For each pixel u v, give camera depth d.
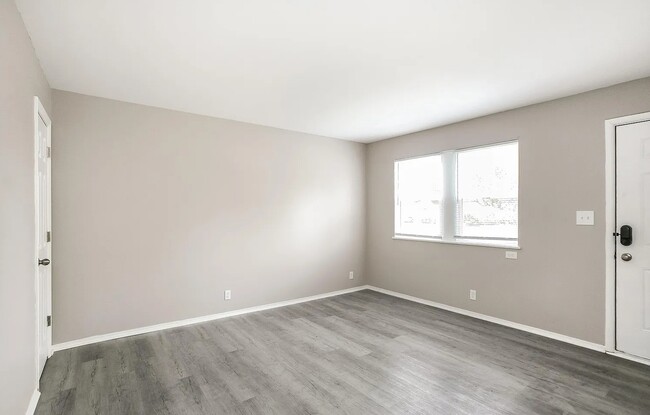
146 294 3.64
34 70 2.38
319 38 2.28
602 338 3.09
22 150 2.02
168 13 1.98
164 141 3.78
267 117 4.16
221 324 3.89
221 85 3.12
